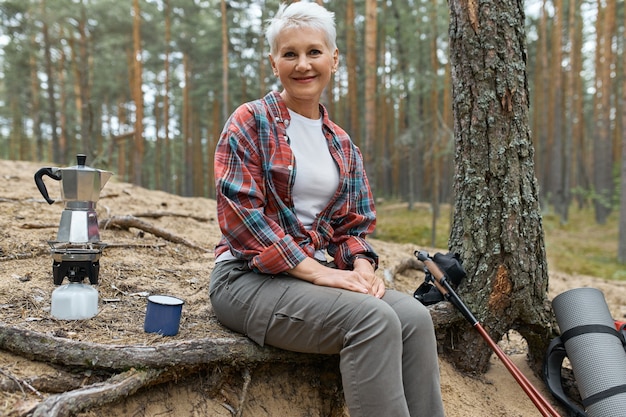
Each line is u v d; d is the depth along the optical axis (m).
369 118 10.26
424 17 13.60
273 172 1.89
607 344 2.31
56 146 18.64
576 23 17.88
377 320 1.62
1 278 2.36
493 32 2.44
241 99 22.06
